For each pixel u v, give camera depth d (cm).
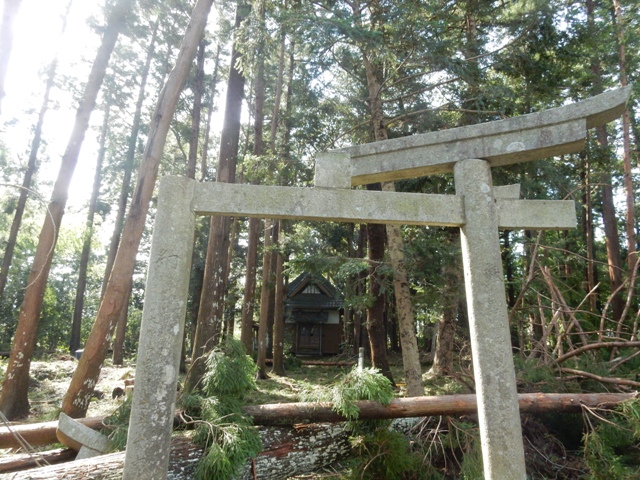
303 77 820
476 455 389
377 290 897
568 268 1183
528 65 675
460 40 711
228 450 343
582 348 526
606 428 404
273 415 410
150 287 265
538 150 293
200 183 286
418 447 436
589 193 1220
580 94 1077
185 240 276
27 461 372
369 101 809
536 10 628
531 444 443
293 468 398
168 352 259
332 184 297
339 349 1892
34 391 891
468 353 827
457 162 304
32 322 720
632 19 1033
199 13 633
